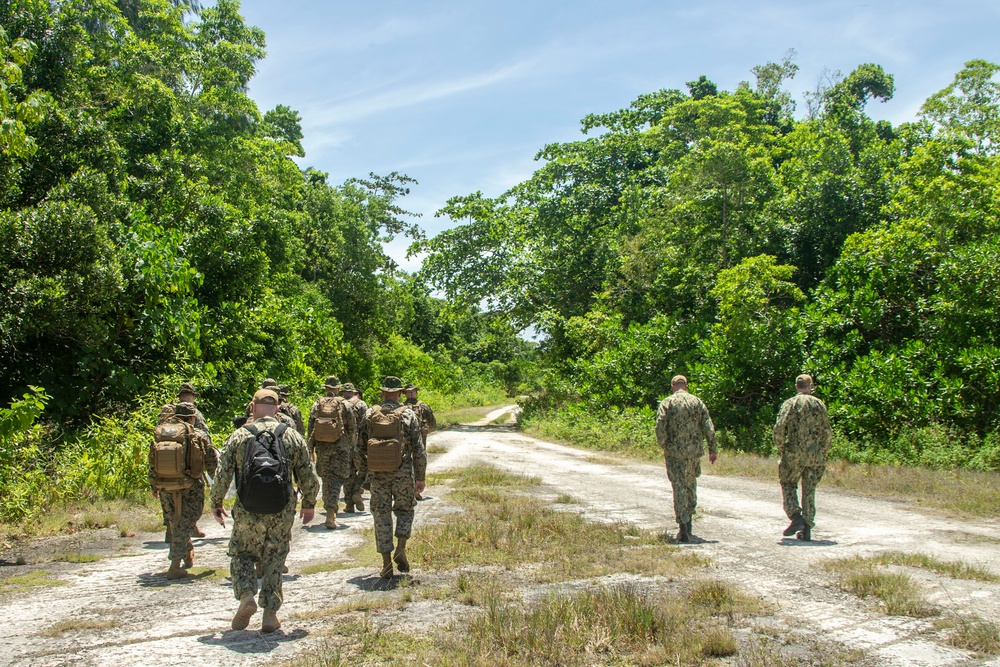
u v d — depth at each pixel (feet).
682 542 25.94
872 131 98.89
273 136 143.95
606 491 40.19
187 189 66.28
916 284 63.21
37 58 54.70
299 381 75.61
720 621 16.57
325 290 128.16
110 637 15.94
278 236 89.35
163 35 84.74
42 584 21.01
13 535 27.94
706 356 71.31
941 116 80.69
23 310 40.86
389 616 17.37
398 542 21.45
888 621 16.44
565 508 33.94
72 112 52.85
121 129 70.49
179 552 21.80
